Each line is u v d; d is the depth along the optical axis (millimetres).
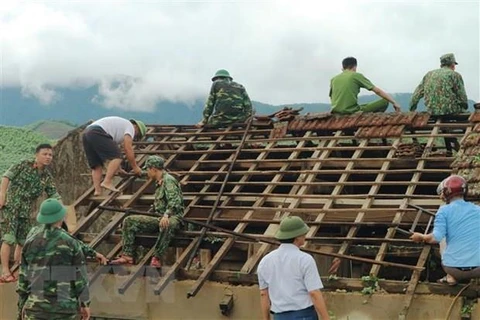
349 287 6281
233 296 6672
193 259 7402
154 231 7508
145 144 9602
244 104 9875
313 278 4891
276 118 9578
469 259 5695
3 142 13688
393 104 9617
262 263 5098
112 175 8219
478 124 7902
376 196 7379
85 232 8164
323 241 6926
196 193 8242
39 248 5379
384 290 6156
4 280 7363
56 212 5434
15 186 7367
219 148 9438
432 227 6770
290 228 5027
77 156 10008
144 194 8523
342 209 7277
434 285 5988
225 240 7332
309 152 9000
